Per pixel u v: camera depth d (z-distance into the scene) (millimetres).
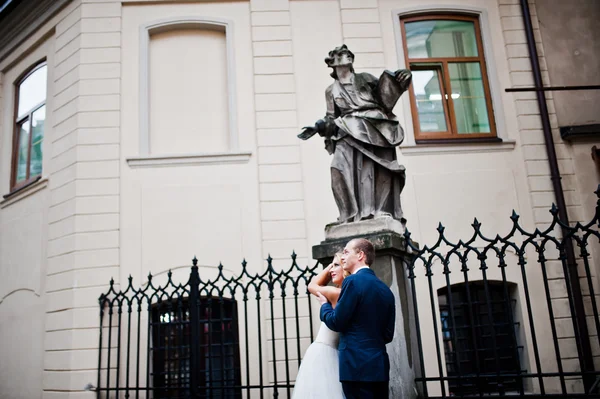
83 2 8695
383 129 4520
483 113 8734
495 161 8258
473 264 7777
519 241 7941
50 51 9273
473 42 9016
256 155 8141
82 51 8500
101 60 8469
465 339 7586
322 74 8539
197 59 8742
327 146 4914
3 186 9789
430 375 7309
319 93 8453
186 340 7469
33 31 9633
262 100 8344
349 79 4746
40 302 8258
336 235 4508
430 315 7535
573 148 8422
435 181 8070
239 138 8258
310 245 7793
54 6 9164
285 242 7777
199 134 8453
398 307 4137
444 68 8844
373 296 3293
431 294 4059
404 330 4137
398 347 3979
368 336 3240
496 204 8078
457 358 3932
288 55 8555
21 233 8969
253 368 7254
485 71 8844
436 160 8172
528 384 7391
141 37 8609
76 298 7578
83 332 7445
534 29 8945
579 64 8820
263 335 7383
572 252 7824
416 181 8047
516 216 3832
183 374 7355
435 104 8758
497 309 7711
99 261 7688
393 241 4211
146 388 5859
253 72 8484
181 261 7734
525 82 8672
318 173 8086
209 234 7832
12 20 9961
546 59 8820
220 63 8734
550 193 8156
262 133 8195
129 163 8062
